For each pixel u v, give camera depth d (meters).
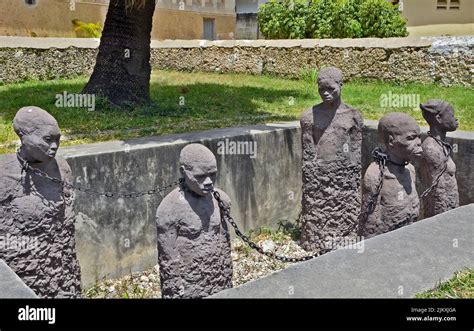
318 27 13.53
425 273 2.68
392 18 12.70
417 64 10.33
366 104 8.55
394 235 3.16
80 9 14.29
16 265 3.60
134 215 5.09
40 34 13.46
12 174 3.51
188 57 14.74
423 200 5.03
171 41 15.17
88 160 4.65
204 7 17.17
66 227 3.82
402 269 2.72
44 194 3.62
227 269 3.78
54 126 3.48
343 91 9.90
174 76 13.19
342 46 11.62
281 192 6.39
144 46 7.90
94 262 4.84
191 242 3.53
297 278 2.60
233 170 5.79
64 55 12.07
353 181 5.40
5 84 10.70
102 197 4.79
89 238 4.76
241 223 5.99
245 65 13.74
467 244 3.04
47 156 3.48
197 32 17.16
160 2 15.71
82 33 14.23
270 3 14.83
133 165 4.98
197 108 8.02
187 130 6.26
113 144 5.20
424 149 4.86
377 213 4.33
